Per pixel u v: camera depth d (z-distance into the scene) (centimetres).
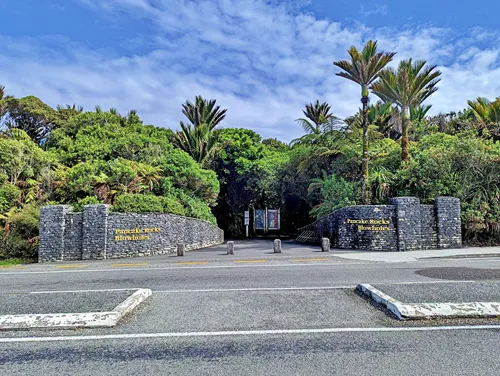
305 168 2747
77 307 627
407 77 1998
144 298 719
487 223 1798
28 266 1497
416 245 1766
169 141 3538
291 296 723
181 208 2211
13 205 1945
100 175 2105
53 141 2931
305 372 377
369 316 574
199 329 524
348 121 2517
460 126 2895
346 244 1922
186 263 1417
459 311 561
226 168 3825
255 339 480
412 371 376
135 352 439
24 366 402
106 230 1731
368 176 2038
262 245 2458
